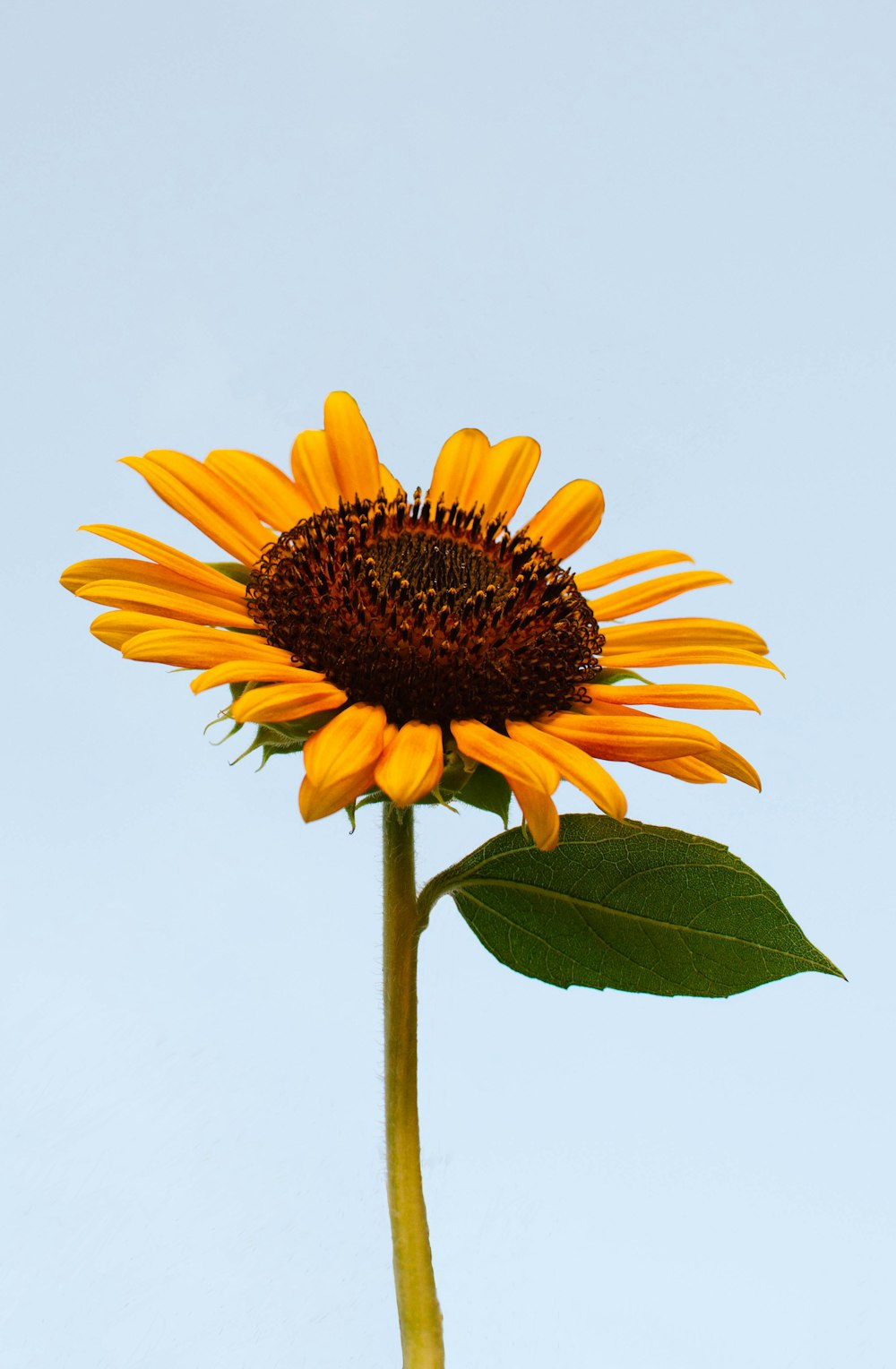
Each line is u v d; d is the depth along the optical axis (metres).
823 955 0.76
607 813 0.70
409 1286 0.75
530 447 0.84
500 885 0.77
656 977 0.77
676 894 0.77
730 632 0.78
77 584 0.75
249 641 0.73
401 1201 0.75
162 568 0.76
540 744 0.72
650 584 0.80
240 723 0.70
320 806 0.69
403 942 0.76
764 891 0.76
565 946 0.78
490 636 0.73
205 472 0.79
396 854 0.76
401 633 0.73
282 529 0.80
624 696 0.75
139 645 0.71
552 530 0.82
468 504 0.83
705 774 0.75
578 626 0.76
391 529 0.77
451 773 0.72
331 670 0.73
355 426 0.82
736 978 0.77
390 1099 0.76
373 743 0.70
